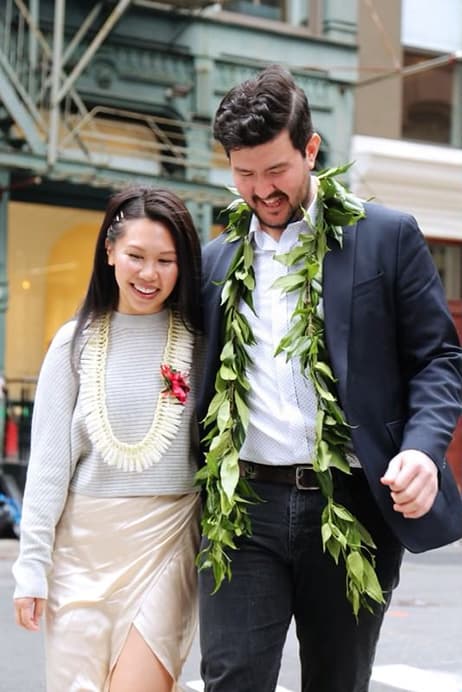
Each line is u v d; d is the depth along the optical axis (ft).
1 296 49.32
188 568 11.60
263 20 56.08
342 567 10.87
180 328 11.68
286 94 10.07
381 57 59.52
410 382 10.78
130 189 11.63
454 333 10.89
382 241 10.83
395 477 9.82
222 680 10.83
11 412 49.01
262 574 10.91
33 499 11.31
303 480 10.84
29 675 21.72
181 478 11.51
